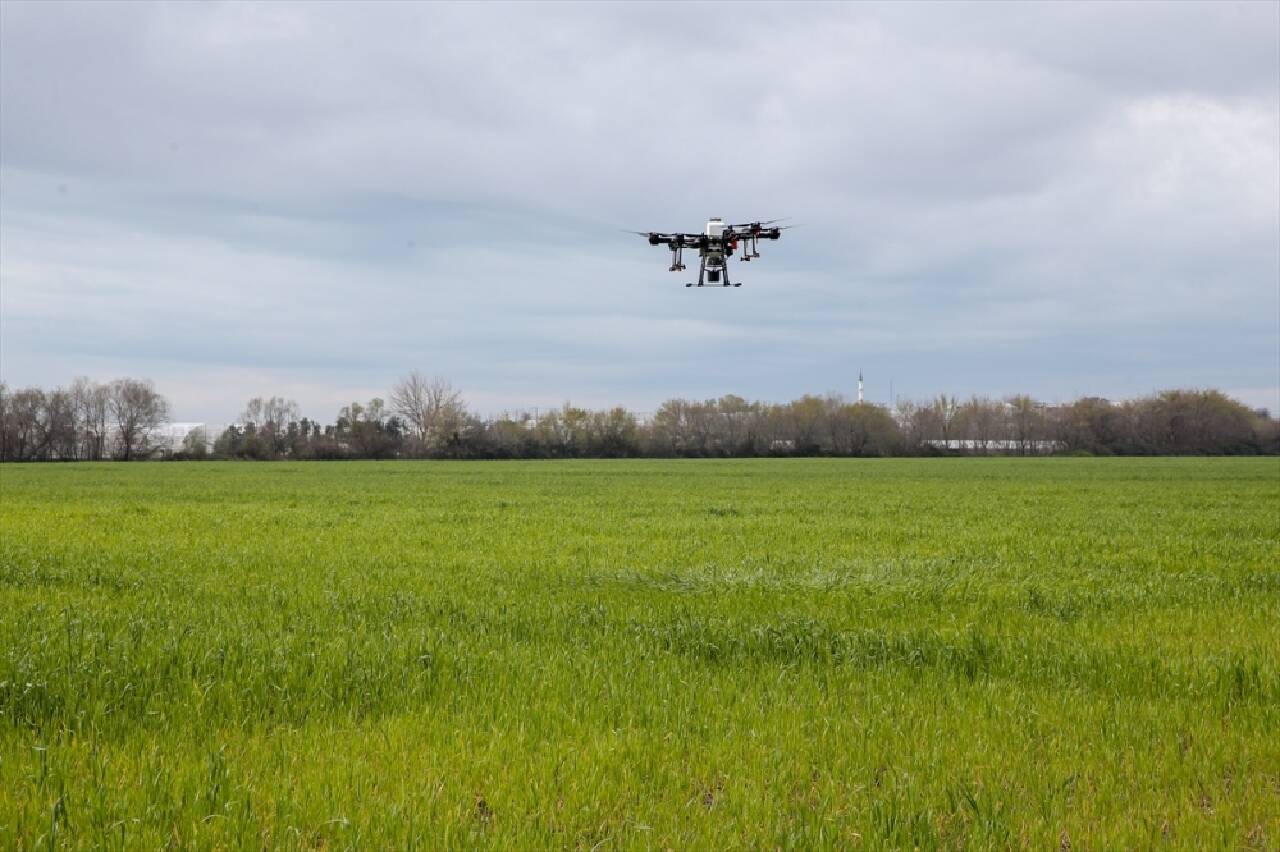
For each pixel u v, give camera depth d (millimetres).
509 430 134750
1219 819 5395
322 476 65688
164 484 52312
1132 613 11930
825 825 5234
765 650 9602
